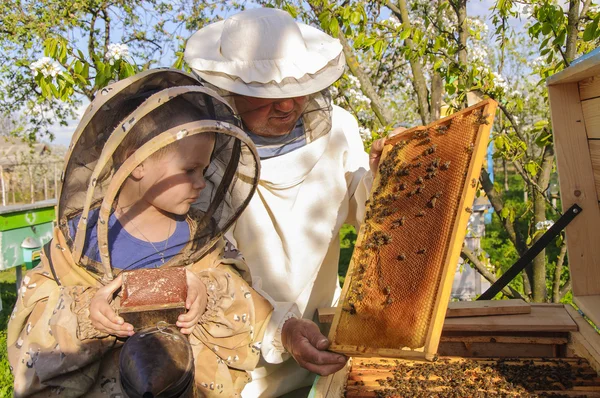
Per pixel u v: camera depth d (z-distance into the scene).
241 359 1.50
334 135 2.17
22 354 1.32
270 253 2.13
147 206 1.42
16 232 6.52
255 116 1.92
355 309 1.63
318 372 1.64
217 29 2.13
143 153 1.16
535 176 4.16
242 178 1.50
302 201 2.13
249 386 2.13
